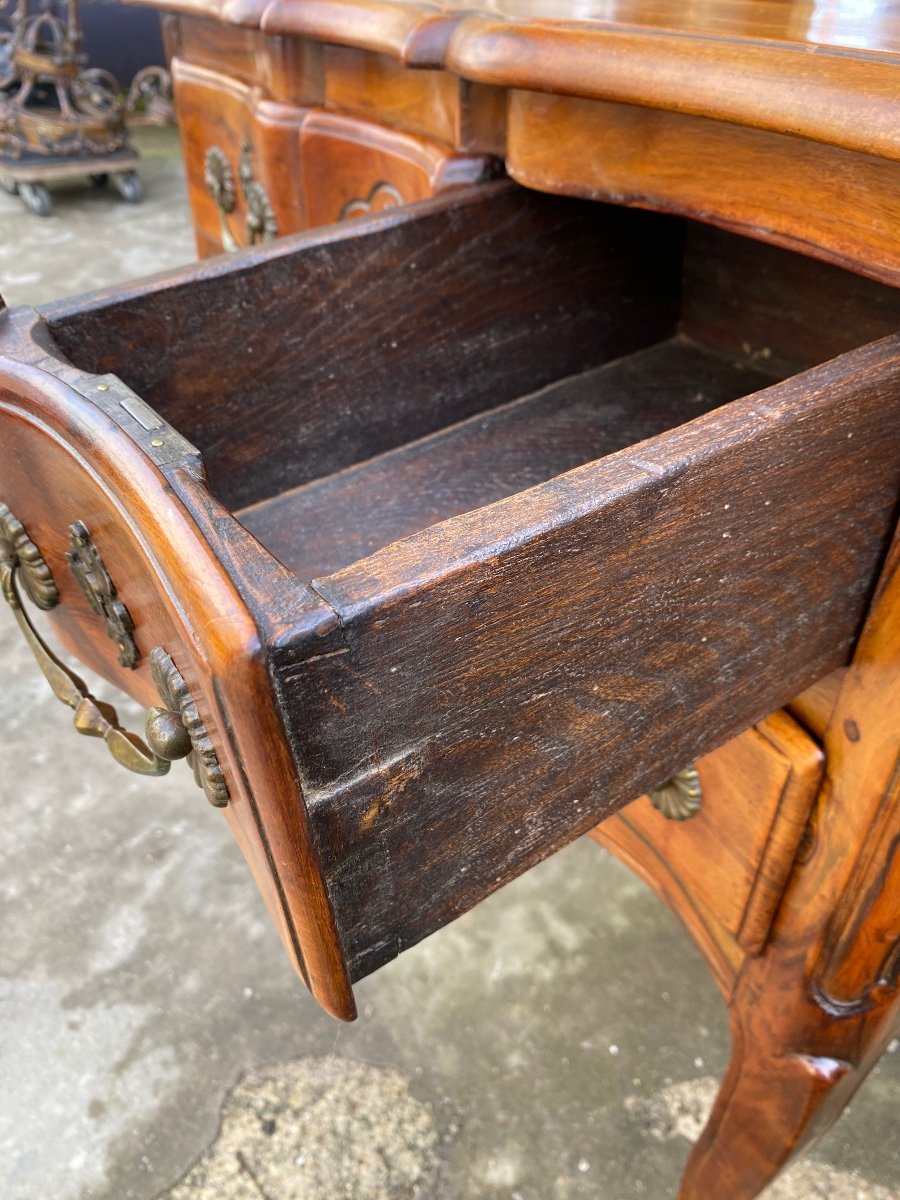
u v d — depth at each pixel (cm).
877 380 43
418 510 71
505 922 111
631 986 105
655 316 87
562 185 65
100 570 43
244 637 29
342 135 84
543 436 77
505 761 40
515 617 36
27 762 131
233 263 62
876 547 51
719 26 57
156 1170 89
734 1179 79
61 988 104
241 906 112
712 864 69
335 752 33
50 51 288
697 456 38
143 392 62
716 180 57
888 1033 70
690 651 45
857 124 44
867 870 58
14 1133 92
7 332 48
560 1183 89
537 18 63
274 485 72
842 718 57
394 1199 88
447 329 74
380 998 103
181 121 112
